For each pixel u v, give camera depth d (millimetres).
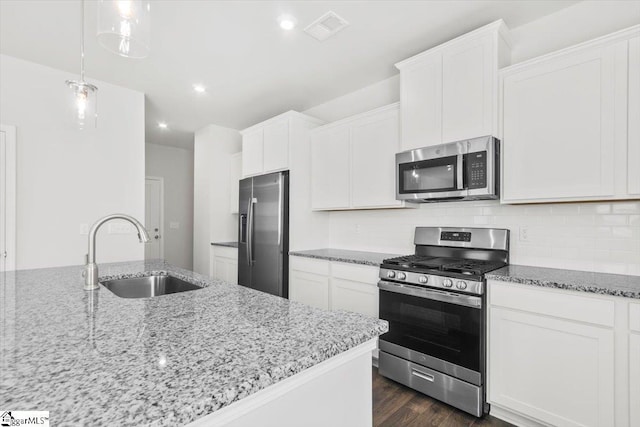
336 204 3189
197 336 846
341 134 3158
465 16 2172
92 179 3088
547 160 1886
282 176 3277
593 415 1527
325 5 2059
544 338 1678
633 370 1427
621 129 1651
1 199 2609
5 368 660
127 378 620
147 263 2324
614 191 1668
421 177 2404
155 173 5832
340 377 891
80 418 495
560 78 1845
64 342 806
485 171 2061
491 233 2340
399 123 2678
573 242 2035
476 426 1815
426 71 2424
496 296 1853
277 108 3904
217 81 3158
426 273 2100
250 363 688
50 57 2707
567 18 2094
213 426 613
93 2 2041
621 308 1458
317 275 2969
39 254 2795
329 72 2979
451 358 1980
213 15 2146
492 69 2094
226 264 4266
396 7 2074
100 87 3154
